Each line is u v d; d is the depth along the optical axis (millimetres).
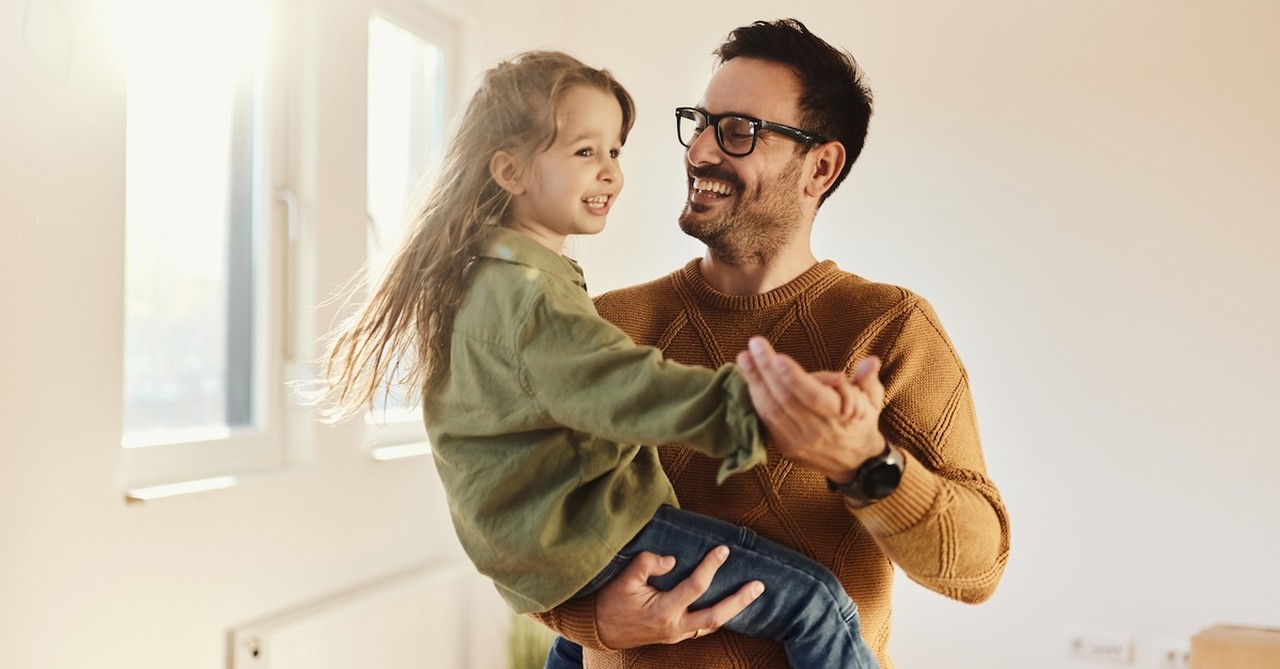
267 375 2729
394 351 1163
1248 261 3086
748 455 836
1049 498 3301
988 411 3385
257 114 2750
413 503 3115
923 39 3506
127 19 2156
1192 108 3160
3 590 1909
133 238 2381
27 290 1940
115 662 2137
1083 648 3246
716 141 1295
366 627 2738
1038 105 3352
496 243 1084
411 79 3381
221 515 2410
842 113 1322
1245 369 3080
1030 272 3344
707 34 3836
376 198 3213
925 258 3482
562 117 1122
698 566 1082
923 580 1050
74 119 2035
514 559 1056
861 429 872
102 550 2107
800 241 1330
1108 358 3240
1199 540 3121
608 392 928
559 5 3986
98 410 2096
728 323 1320
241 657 2404
